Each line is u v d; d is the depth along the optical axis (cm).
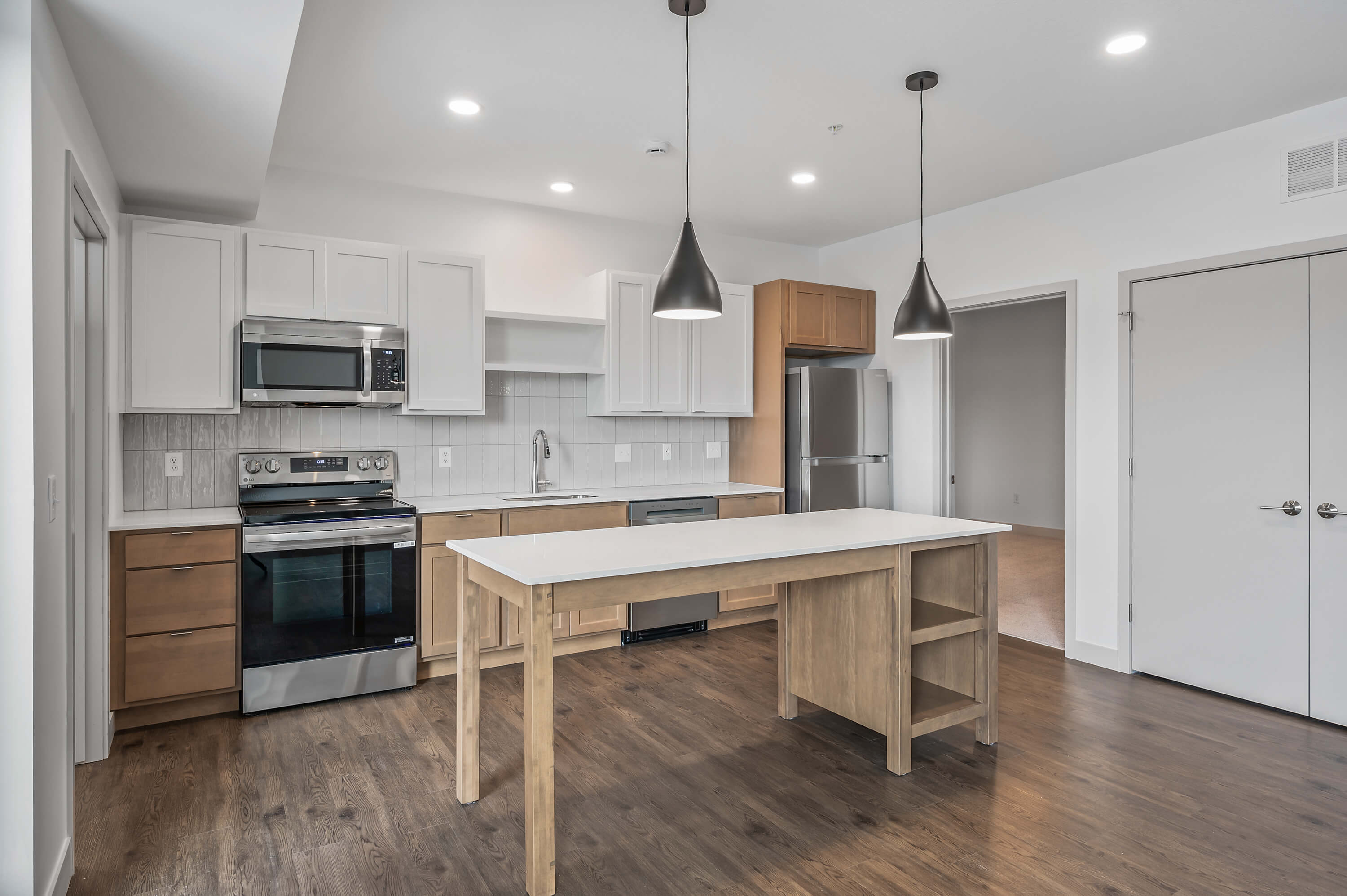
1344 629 302
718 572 230
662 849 216
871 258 510
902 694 262
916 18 241
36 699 167
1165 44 257
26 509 165
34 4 168
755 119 319
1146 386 363
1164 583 358
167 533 296
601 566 212
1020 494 800
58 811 189
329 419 382
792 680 311
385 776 258
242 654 312
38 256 171
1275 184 319
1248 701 330
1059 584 561
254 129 258
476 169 377
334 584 329
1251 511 328
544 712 197
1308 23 244
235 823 227
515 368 404
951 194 423
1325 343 306
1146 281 363
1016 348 805
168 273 320
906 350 489
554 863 196
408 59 265
